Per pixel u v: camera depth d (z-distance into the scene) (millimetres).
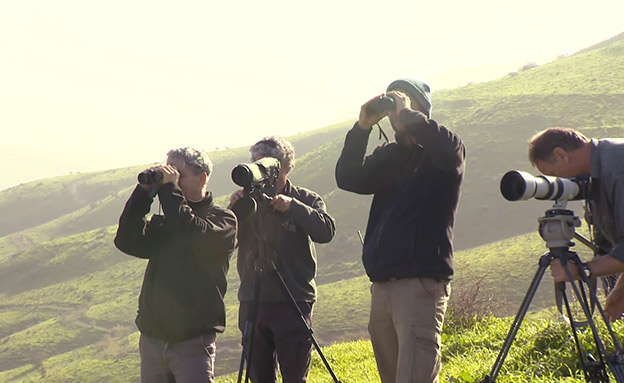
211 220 5309
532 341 7164
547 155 4320
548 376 6133
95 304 163250
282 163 6461
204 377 5152
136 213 5184
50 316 162000
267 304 6258
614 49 188125
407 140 5109
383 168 5270
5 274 194125
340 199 155875
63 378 122438
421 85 5219
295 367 6238
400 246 4906
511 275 90625
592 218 4359
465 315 12203
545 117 148375
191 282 5180
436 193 4922
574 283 4074
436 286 4898
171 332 5137
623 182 4051
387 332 5160
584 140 4293
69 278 185375
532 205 124750
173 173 5184
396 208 5008
